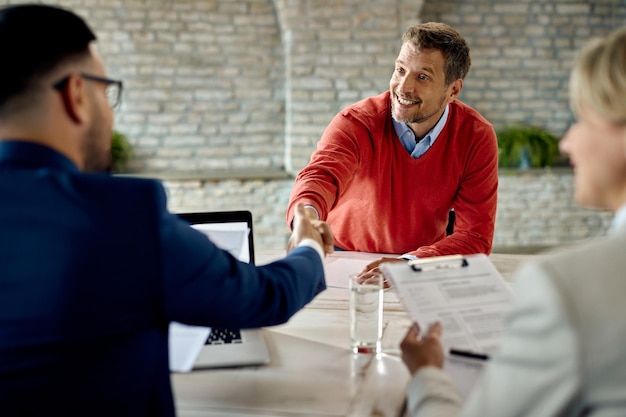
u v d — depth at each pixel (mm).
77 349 823
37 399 812
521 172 4875
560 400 671
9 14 827
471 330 1116
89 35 875
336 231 2119
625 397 647
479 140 1972
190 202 4801
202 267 888
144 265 835
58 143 847
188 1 4719
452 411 893
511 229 5016
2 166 820
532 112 5098
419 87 1835
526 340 702
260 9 4766
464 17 4926
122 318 841
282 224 4898
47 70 821
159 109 4855
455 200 2053
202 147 4938
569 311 663
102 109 896
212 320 930
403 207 2031
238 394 1090
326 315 1460
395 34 4617
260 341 1283
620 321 653
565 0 4934
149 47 4762
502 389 720
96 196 824
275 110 4930
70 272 805
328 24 4594
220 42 4805
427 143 1967
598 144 773
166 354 928
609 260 692
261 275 1009
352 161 1938
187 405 1052
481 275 1225
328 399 1072
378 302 1252
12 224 799
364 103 2047
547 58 5016
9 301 794
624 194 787
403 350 1035
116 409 849
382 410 1035
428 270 1222
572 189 4949
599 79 751
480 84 5043
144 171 4906
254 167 5004
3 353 801
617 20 4992
